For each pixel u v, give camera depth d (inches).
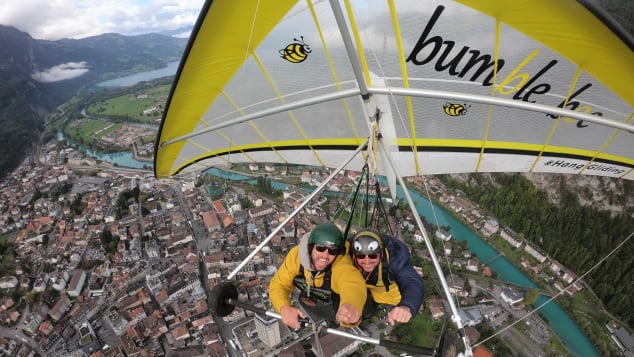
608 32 201.6
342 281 185.6
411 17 247.0
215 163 507.5
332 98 291.3
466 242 2992.1
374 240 193.0
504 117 323.6
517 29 232.5
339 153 436.1
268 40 293.7
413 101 321.4
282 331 2142.0
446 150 376.2
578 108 279.4
